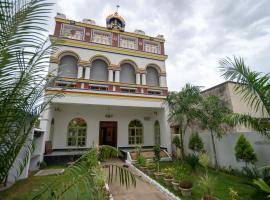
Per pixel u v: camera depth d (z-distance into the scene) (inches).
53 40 95.0
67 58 497.4
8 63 73.0
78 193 76.7
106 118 552.1
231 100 362.3
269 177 190.9
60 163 411.8
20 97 81.9
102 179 184.2
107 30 557.3
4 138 77.2
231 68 193.8
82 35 526.3
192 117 377.1
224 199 203.8
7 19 71.6
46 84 100.2
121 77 555.5
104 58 533.0
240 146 284.0
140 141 581.9
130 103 488.1
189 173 317.4
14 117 79.5
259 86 171.2
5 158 78.5
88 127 525.0
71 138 502.6
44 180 273.7
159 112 566.6
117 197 222.8
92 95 450.6
